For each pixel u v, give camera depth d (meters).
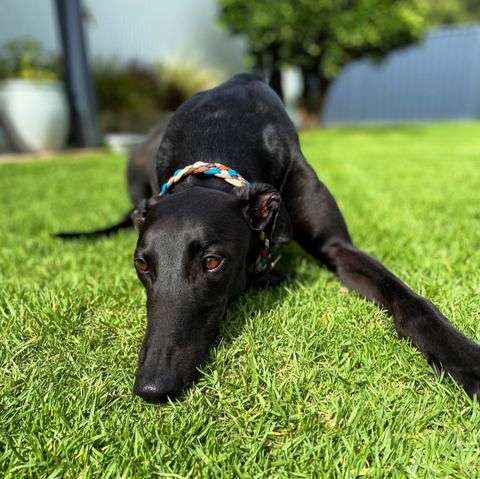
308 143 3.06
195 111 0.71
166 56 3.48
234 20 3.50
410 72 5.15
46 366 0.50
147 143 1.06
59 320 0.58
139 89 3.03
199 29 3.72
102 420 0.43
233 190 0.57
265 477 0.37
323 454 0.38
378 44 3.48
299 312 0.57
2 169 1.96
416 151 2.45
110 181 1.67
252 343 0.51
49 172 1.89
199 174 0.59
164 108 3.26
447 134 3.51
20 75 2.41
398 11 3.46
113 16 3.13
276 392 0.44
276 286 0.68
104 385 0.47
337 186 1.46
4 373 0.49
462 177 1.56
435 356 0.47
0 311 0.62
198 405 0.43
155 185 0.78
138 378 0.42
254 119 0.69
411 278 0.67
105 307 0.62
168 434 0.40
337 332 0.53
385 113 5.36
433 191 1.32
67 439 0.40
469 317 0.55
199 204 0.51
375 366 0.47
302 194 0.69
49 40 2.78
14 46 2.49
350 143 3.01
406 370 0.47
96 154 2.50
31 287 0.71
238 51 4.05
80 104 2.62
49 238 0.96
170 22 3.50
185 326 0.46
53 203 1.32
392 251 0.80
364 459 0.37
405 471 0.36
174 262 0.48
